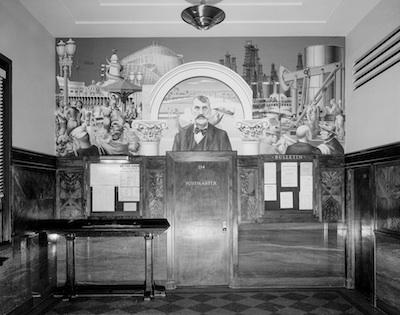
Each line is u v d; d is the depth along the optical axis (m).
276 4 5.73
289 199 6.77
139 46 6.87
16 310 5.23
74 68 6.84
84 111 6.83
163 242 6.73
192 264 6.77
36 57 6.07
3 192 4.89
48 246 6.36
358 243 6.42
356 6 5.73
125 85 6.87
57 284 6.68
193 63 6.89
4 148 4.92
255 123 6.83
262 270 6.75
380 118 5.59
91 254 6.73
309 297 6.17
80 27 6.44
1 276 4.84
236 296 6.23
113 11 5.91
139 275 6.73
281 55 6.90
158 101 6.88
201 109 6.87
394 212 5.18
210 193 6.80
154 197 6.79
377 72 5.67
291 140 6.85
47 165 6.38
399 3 5.05
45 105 6.42
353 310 5.59
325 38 6.88
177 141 6.85
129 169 6.79
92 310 5.63
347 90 6.82
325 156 6.82
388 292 5.34
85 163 6.75
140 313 5.50
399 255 5.04
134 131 6.84
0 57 4.78
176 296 6.26
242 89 6.88
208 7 4.94
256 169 6.80
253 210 6.78
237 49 6.86
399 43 5.06
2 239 4.87
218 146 6.86
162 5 5.77
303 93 6.88
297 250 6.76
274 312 5.52
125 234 6.16
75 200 6.76
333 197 6.81
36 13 5.88
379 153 5.57
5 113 4.93
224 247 6.78
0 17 4.91
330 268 6.76
